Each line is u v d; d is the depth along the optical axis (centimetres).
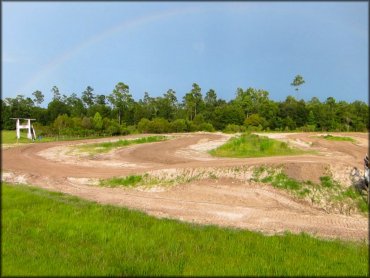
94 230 866
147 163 2494
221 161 2186
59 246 745
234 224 1127
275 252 769
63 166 2392
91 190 1694
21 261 645
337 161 1942
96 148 3494
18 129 4553
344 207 1423
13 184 1705
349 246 865
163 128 6425
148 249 757
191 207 1357
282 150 2869
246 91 9675
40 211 1043
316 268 679
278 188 1609
